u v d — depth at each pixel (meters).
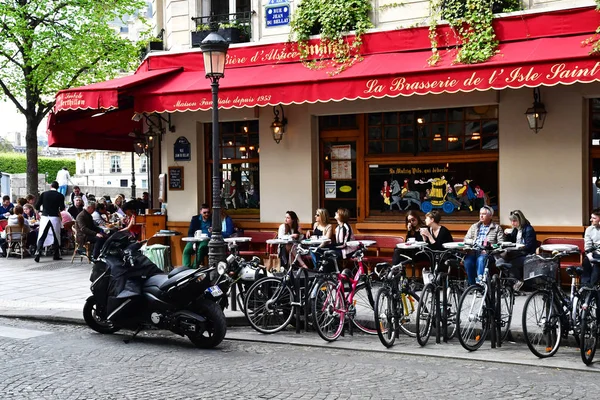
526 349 8.09
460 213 12.30
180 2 14.84
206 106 12.02
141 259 8.62
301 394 6.11
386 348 8.16
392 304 8.35
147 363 7.32
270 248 12.65
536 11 11.05
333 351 8.04
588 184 11.44
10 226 17.12
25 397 6.03
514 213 10.55
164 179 14.87
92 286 8.88
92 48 21.72
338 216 11.37
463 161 12.25
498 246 8.44
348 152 13.23
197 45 14.31
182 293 8.08
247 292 8.97
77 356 7.65
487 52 10.79
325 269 9.05
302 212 13.36
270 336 8.83
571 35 10.84
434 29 11.72
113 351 7.93
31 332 9.06
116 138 18.42
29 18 21.41
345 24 12.57
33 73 21.28
